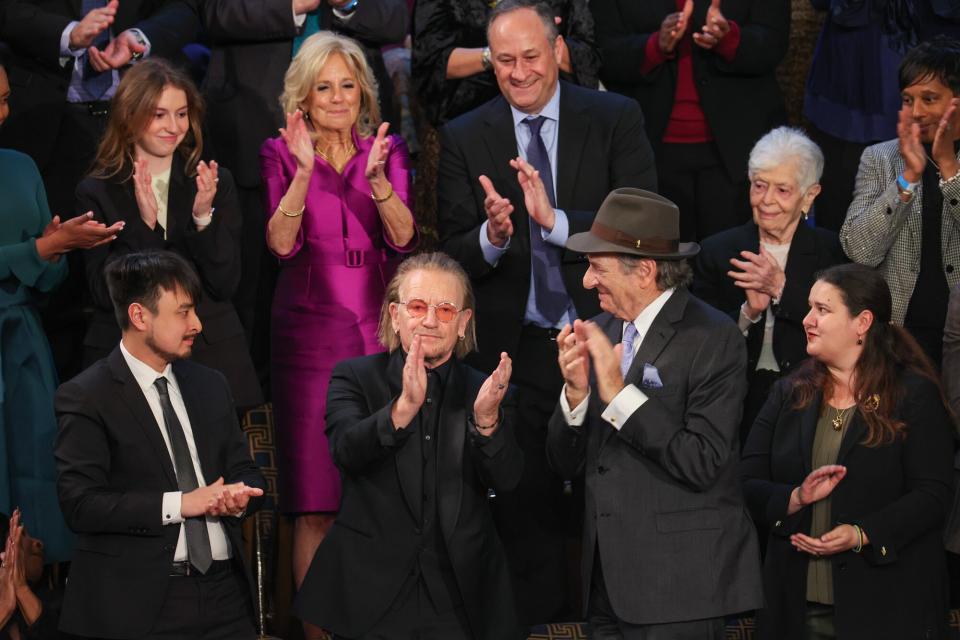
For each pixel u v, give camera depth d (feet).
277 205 47.37
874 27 56.08
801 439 40.91
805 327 41.01
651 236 36.01
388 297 39.09
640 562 35.06
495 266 46.65
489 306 46.83
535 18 45.91
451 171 47.70
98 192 46.62
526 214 46.91
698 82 55.36
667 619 34.63
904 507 38.96
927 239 48.70
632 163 47.29
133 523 37.29
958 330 44.98
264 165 48.06
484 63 52.11
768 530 48.16
